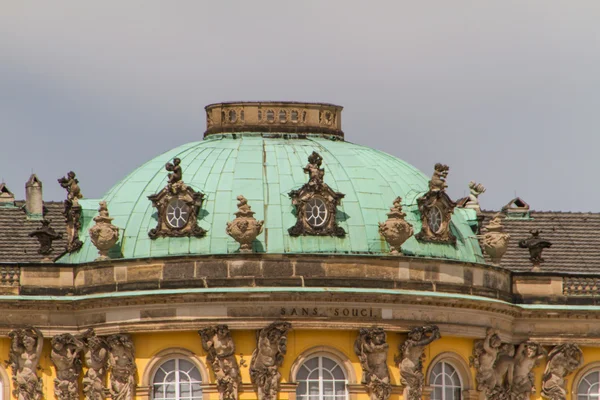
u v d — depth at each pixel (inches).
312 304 7431.1
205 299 7416.3
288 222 7504.9
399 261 7485.2
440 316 7544.3
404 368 7495.1
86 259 7632.9
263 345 7411.4
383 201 7608.3
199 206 7524.6
